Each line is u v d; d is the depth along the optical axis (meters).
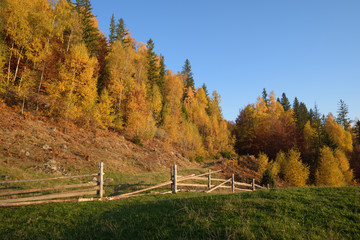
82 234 5.21
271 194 7.71
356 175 54.25
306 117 85.25
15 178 12.39
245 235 4.46
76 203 7.96
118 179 16.62
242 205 6.44
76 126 27.53
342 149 61.53
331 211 5.83
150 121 38.47
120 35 57.03
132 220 5.90
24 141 18.56
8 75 24.33
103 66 41.66
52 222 6.05
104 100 31.53
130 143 31.66
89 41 40.94
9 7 24.94
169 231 5.00
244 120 60.78
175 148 40.78
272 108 73.62
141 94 37.25
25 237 5.15
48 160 16.98
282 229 4.75
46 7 31.20
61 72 25.83
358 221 5.19
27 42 25.61
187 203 7.09
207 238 4.50
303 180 35.47
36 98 27.72
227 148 51.88
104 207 7.55
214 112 71.38
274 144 55.66
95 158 21.47
